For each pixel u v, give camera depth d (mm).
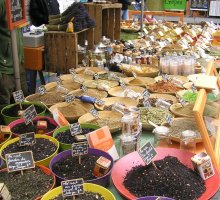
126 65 3250
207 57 3830
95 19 4074
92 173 1585
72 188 1387
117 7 4418
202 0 7262
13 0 2287
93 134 1793
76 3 3613
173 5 6492
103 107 2373
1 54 3203
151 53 3867
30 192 1447
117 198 1506
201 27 5457
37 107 2381
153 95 2627
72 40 3404
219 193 1576
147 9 6750
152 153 1606
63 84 2885
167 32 4676
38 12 4645
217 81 2057
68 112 2254
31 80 3949
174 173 1556
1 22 3092
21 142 1798
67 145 1815
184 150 1805
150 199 1355
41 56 3588
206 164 1573
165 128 1963
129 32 5234
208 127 1809
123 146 1828
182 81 2967
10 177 1556
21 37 3443
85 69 3271
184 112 2242
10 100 3389
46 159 1673
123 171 1648
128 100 2500
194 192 1466
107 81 2941
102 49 3633
